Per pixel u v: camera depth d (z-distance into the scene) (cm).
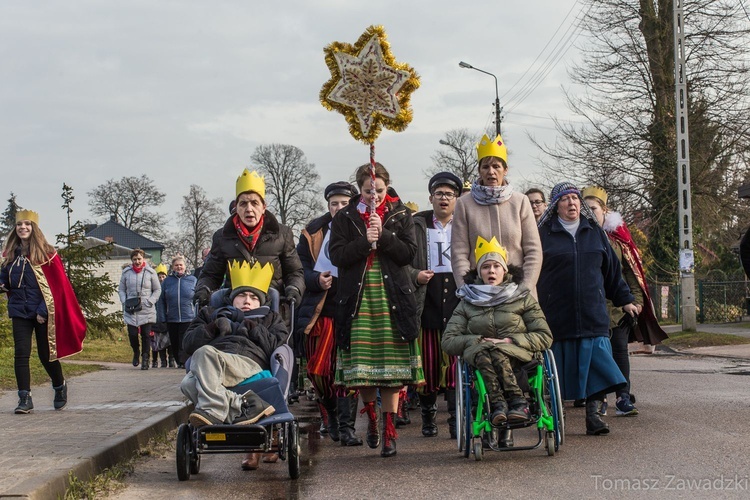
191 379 653
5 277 965
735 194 3394
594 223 863
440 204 878
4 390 1177
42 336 962
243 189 762
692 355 1953
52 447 706
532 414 712
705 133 3328
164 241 8106
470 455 722
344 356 750
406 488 611
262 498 598
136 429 802
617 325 935
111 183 8119
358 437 841
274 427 672
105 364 1802
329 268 845
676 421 870
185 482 659
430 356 834
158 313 1719
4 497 538
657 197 3400
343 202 922
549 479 620
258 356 676
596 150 3409
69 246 2208
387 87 799
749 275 953
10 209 8175
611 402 1065
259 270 714
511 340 695
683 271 2517
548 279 836
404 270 752
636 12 3312
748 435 771
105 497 608
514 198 799
